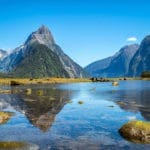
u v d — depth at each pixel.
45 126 37.41
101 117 44.25
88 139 30.22
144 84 169.50
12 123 39.59
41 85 161.88
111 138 30.56
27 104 63.28
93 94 92.19
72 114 47.78
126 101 68.25
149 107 56.19
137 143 28.50
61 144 28.23
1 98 77.69
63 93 96.94
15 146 26.72
